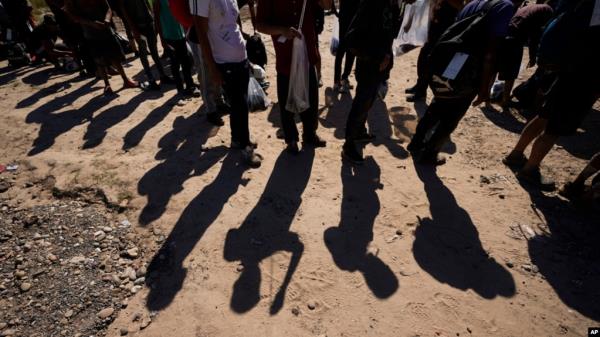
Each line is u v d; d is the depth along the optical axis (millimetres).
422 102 5492
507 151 4340
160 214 3432
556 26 3219
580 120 3324
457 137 4637
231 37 3391
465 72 3229
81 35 6172
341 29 5062
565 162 4152
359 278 2809
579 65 3088
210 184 3803
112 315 2566
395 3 3312
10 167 4215
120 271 2906
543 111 3516
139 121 5059
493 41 3061
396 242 3135
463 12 3396
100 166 4121
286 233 3211
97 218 3430
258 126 4887
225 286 2744
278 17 3432
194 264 2924
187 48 5613
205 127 4852
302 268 2885
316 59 3785
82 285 2779
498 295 2695
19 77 6930
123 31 9383
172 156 4273
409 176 3943
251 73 5480
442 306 2607
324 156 4258
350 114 3842
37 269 2926
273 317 2525
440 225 3316
